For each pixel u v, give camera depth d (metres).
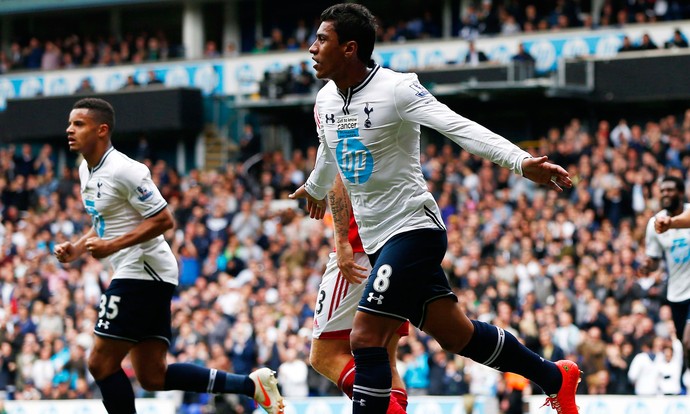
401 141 5.57
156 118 28.00
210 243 19.53
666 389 12.78
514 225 16.73
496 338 5.79
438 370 13.73
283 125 26.95
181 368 7.26
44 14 33.94
